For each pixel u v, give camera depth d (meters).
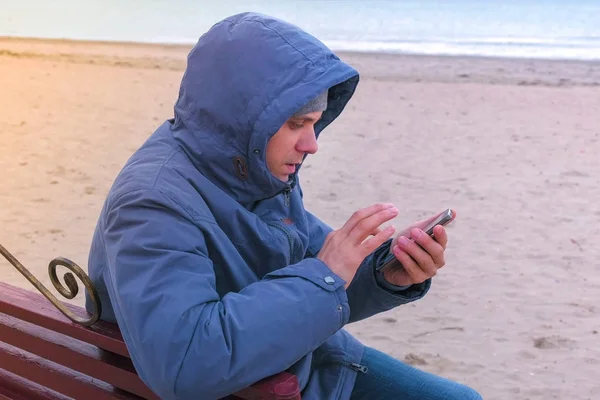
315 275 1.53
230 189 1.71
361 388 2.00
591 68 9.92
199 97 1.64
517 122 7.51
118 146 6.84
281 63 1.58
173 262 1.46
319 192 5.72
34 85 9.26
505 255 4.69
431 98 8.45
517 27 14.01
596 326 3.91
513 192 5.69
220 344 1.40
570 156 6.48
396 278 1.95
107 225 1.58
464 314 4.03
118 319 1.53
